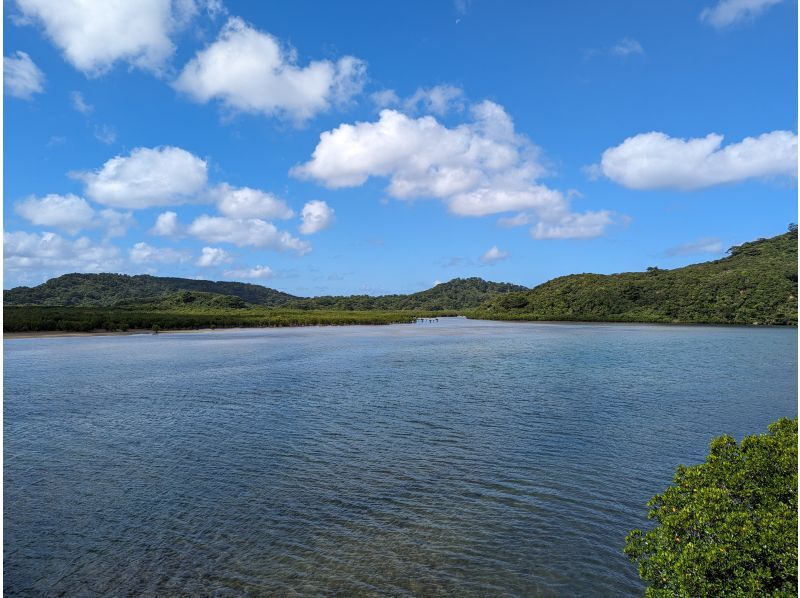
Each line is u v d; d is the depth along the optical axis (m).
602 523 13.92
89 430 23.03
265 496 15.66
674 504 10.33
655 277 155.62
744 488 9.77
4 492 15.93
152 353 55.06
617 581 11.22
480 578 11.28
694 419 25.11
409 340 75.12
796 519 8.06
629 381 36.53
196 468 18.14
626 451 20.02
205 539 12.99
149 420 24.88
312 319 126.19
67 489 16.19
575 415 25.94
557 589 10.91
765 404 28.62
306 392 32.19
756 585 7.39
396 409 27.34
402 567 11.71
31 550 12.45
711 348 61.31
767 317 111.50
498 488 16.31
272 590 10.82
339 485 16.55
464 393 31.91
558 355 53.81
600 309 143.38
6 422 24.47
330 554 12.26
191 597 10.59
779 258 153.50
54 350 58.03
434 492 15.99
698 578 7.86
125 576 11.34
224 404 28.61
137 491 16.03
